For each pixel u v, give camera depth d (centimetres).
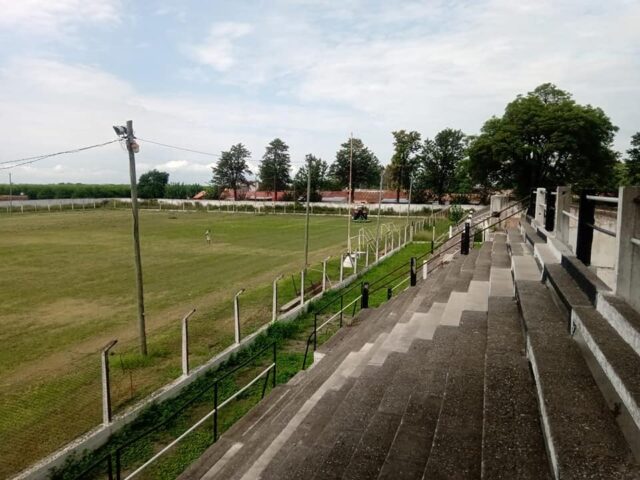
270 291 1812
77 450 708
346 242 3466
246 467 508
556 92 4000
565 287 510
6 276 2073
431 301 976
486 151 3875
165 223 4969
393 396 514
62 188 9044
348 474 381
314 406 603
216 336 1260
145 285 1922
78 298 1688
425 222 4891
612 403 301
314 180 8544
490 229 2089
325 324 1362
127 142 1105
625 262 376
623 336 333
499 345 497
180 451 731
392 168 7450
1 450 713
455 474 324
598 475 232
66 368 1035
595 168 3806
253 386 970
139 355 1087
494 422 340
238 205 7525
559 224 768
